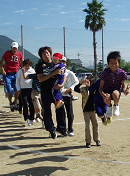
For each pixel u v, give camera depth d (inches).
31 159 179.9
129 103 473.7
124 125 286.5
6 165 168.4
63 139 233.9
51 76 180.9
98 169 158.7
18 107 366.0
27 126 293.4
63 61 235.5
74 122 308.7
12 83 366.3
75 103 487.2
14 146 213.2
